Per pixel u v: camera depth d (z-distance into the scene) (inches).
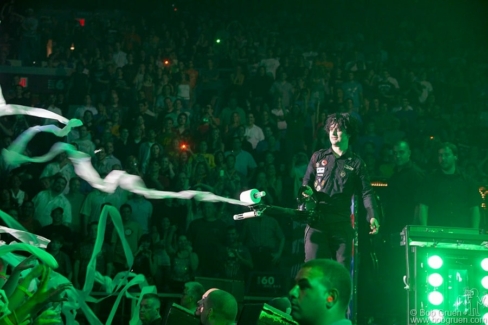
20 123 561.0
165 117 578.2
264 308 126.6
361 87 671.1
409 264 218.4
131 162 507.2
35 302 82.7
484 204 280.1
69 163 510.3
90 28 775.1
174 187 491.2
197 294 235.6
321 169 235.3
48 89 712.4
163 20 836.0
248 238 446.0
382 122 625.3
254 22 845.2
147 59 724.0
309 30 848.3
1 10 759.7
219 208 476.1
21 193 478.6
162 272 417.7
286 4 878.4
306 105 640.4
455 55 792.3
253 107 653.9
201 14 866.8
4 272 112.6
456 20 836.6
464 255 219.6
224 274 409.7
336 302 110.2
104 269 398.3
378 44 804.0
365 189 234.1
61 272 390.0
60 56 733.9
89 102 621.0
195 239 426.9
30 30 761.0
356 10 864.9
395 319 280.8
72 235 435.8
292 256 458.3
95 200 460.1
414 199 289.0
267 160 533.0
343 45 791.7
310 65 738.2
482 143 628.1
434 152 581.9
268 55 743.1
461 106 695.1
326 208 231.8
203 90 702.5
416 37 816.9
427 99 677.3
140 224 458.6
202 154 527.2
